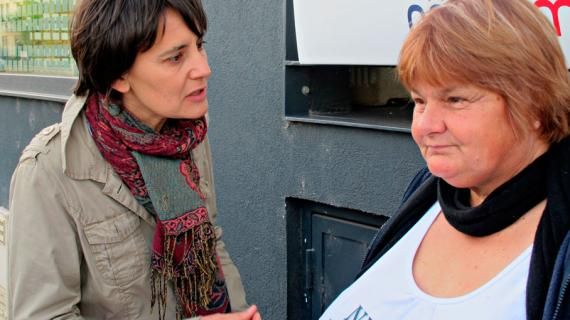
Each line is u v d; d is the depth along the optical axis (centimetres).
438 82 122
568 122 125
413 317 138
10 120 481
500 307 122
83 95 186
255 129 310
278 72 295
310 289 311
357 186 272
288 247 307
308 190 292
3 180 498
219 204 333
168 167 192
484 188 132
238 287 224
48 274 178
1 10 506
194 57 180
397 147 256
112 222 186
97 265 185
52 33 450
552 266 117
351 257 293
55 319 178
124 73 178
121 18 171
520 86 119
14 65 498
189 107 184
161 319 193
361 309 150
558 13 201
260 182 312
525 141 124
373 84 311
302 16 270
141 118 188
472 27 119
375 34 247
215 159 331
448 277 136
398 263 149
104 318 192
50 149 182
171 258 191
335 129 276
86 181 184
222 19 316
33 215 179
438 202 147
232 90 317
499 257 127
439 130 125
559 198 120
